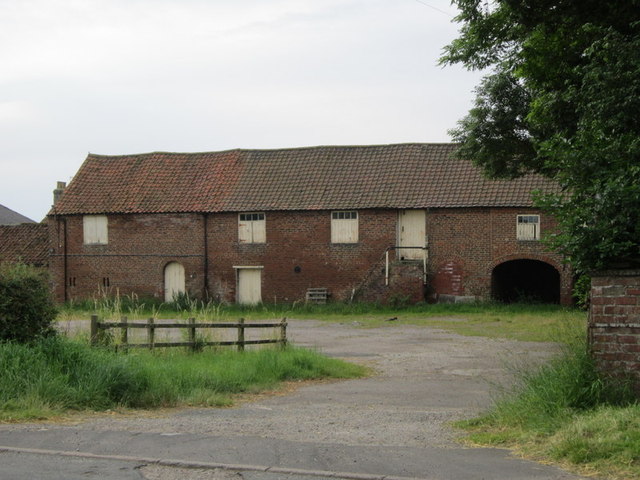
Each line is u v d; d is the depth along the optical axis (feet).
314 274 130.31
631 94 42.16
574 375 30.25
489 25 58.65
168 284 137.80
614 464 22.86
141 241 138.51
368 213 127.95
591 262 30.83
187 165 145.69
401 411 38.06
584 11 46.29
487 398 43.42
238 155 144.46
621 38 44.24
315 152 140.77
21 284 40.68
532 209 119.85
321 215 130.31
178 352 56.24
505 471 23.18
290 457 25.32
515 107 78.48
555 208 34.14
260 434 30.04
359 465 24.21
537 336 81.30
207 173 142.51
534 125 65.00
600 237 30.45
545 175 76.79
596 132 37.96
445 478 22.52
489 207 121.19
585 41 52.54
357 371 56.03
